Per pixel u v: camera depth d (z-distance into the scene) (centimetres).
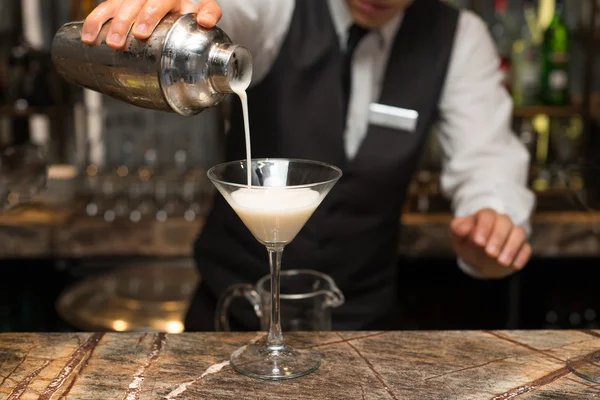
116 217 321
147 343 134
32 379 121
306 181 127
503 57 338
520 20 349
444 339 138
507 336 139
